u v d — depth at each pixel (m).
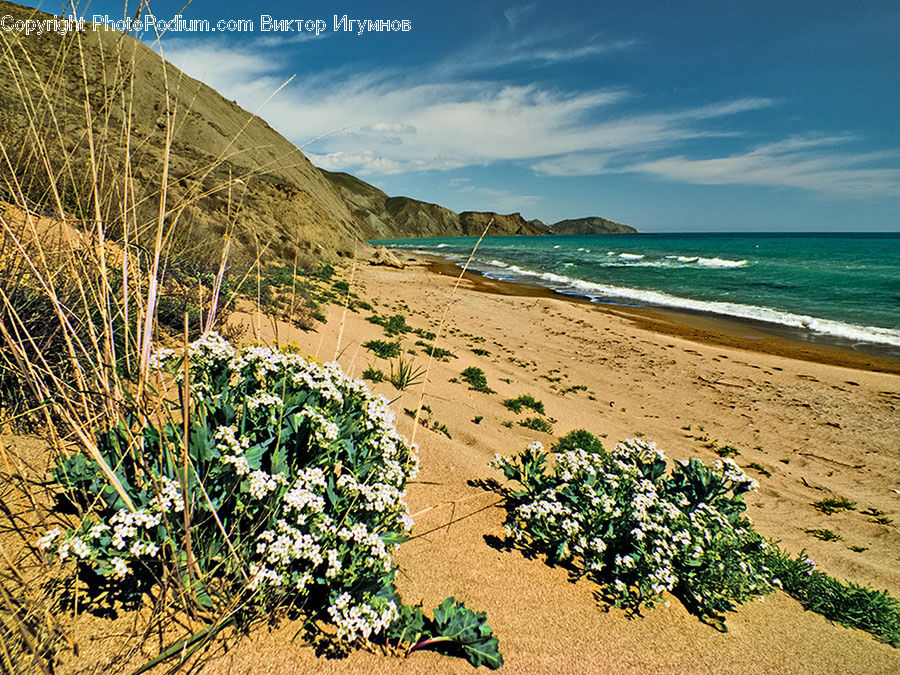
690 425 10.27
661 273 42.91
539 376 12.67
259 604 2.14
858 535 6.19
